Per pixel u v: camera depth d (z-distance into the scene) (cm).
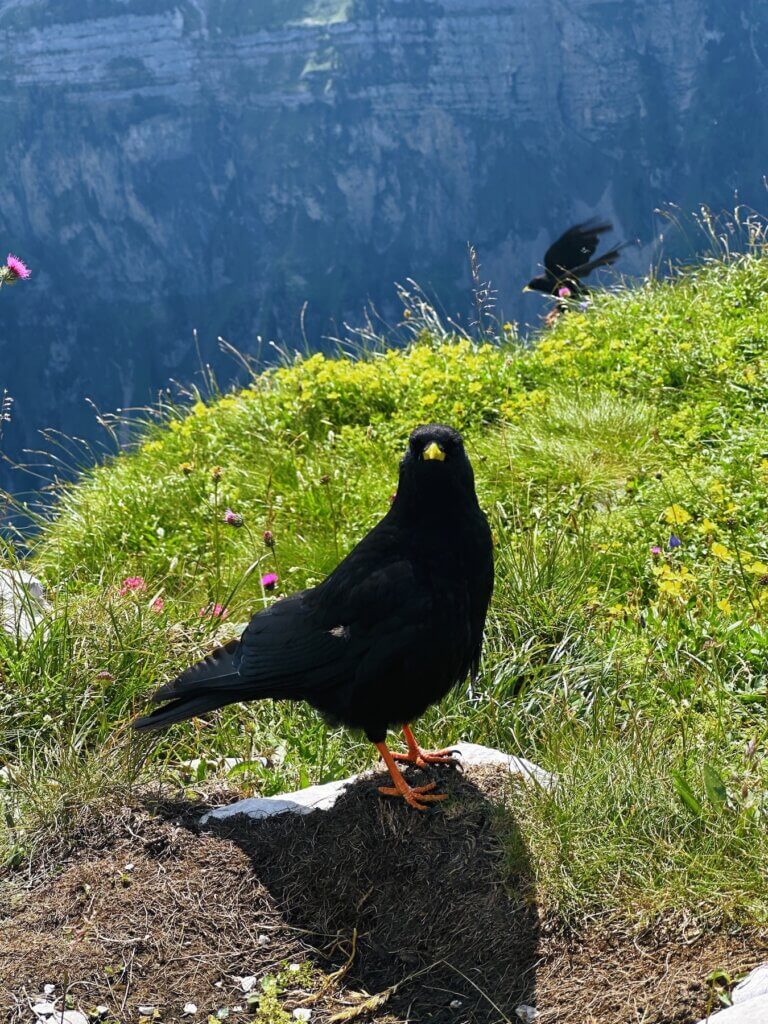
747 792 160
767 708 184
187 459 291
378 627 163
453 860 161
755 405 254
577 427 255
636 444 248
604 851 158
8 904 162
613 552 219
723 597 204
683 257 378
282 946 158
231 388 349
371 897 160
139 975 156
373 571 164
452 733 187
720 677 187
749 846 156
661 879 155
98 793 171
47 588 229
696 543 218
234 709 195
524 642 198
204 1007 154
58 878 164
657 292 351
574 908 155
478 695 192
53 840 167
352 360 358
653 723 180
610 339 313
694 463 237
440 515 163
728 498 222
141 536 255
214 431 306
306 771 184
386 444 276
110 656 194
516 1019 150
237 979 156
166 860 164
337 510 245
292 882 162
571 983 151
